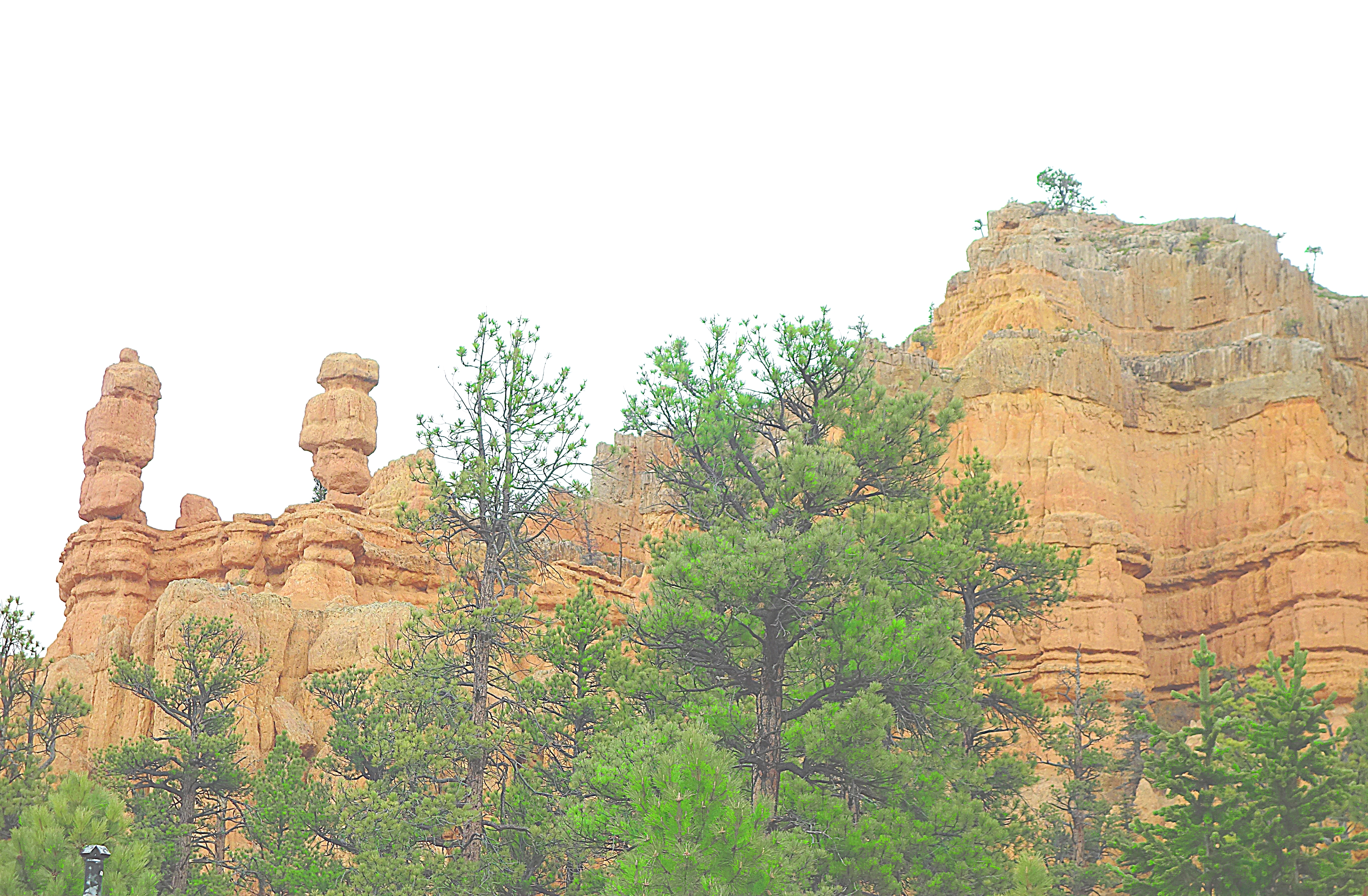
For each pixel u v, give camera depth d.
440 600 73.81
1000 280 173.75
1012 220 198.88
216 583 113.25
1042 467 152.12
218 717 85.81
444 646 81.50
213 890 76.62
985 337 161.50
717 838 48.25
